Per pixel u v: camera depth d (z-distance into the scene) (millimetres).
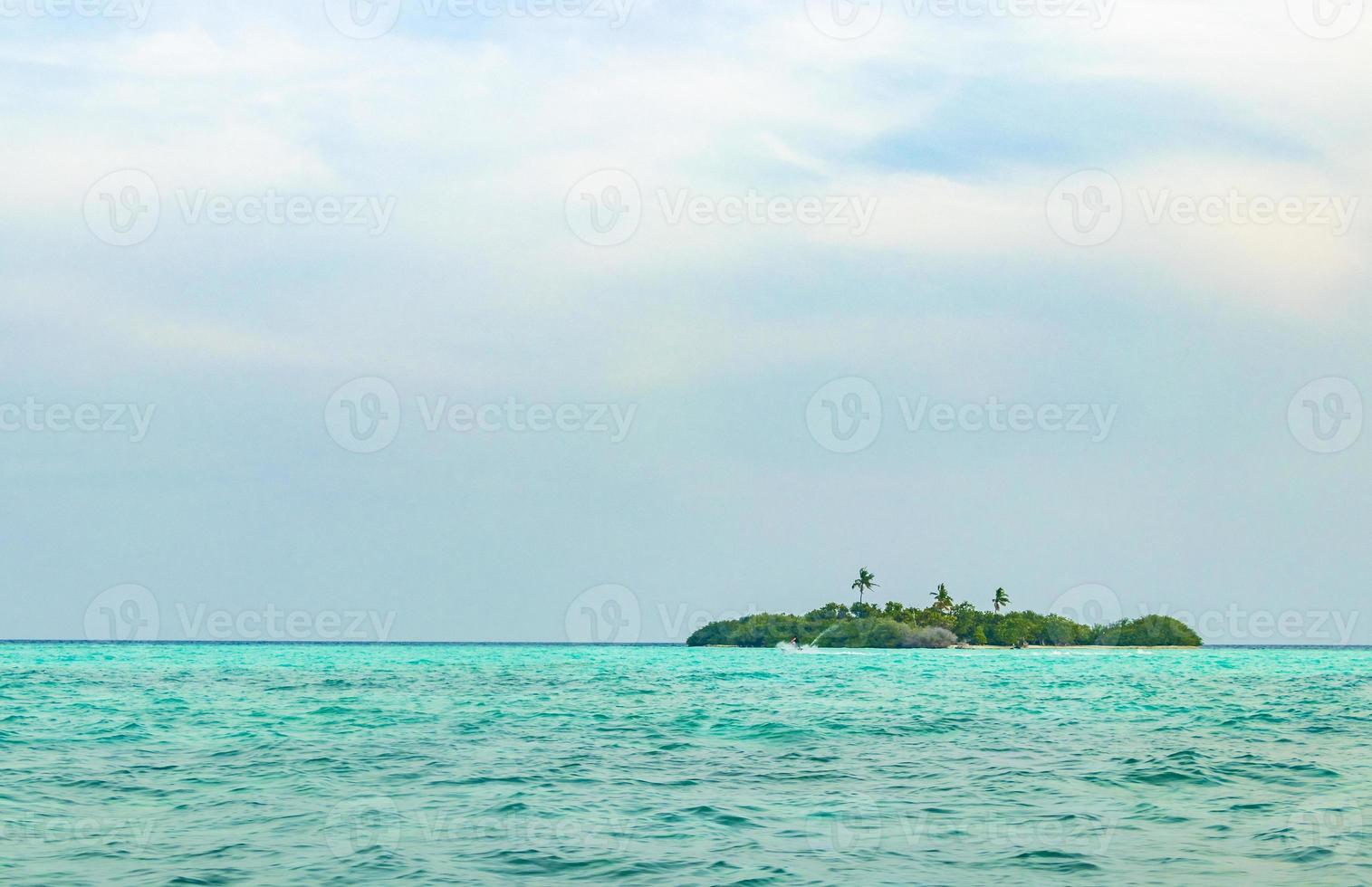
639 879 14086
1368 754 26703
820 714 39562
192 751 27203
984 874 14328
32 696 48969
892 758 26094
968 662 119875
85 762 25031
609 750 27531
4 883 13664
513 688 57781
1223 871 14531
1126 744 29297
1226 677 80062
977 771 23734
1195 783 22016
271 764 24750
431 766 24484
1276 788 21297
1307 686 65625
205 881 13867
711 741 29812
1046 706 45031
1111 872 14531
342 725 34469
